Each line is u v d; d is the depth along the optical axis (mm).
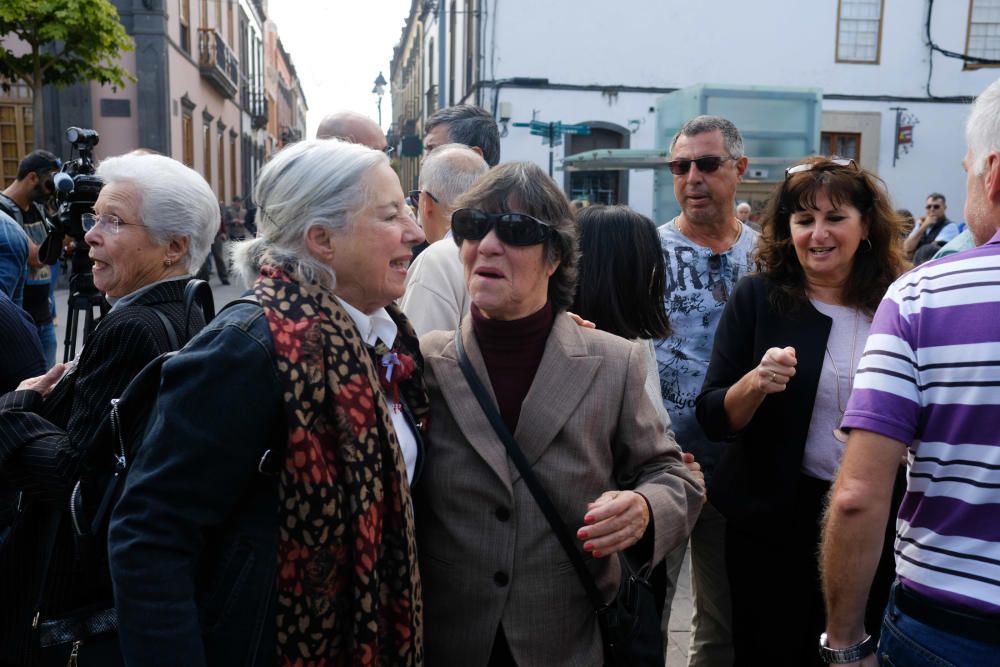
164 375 1414
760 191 10680
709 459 2914
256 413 1388
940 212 9484
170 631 1326
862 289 2404
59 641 1665
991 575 1352
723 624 2750
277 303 1459
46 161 4875
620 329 2268
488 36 13820
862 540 1495
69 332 2883
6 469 1817
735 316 2539
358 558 1438
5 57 11523
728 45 14164
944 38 14492
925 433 1441
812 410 2344
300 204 1527
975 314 1401
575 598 1726
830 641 1604
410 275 2461
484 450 1700
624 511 1617
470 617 1701
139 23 17312
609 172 14258
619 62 14016
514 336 1768
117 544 1365
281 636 1414
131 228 1968
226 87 24797
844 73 14438
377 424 1523
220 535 1458
